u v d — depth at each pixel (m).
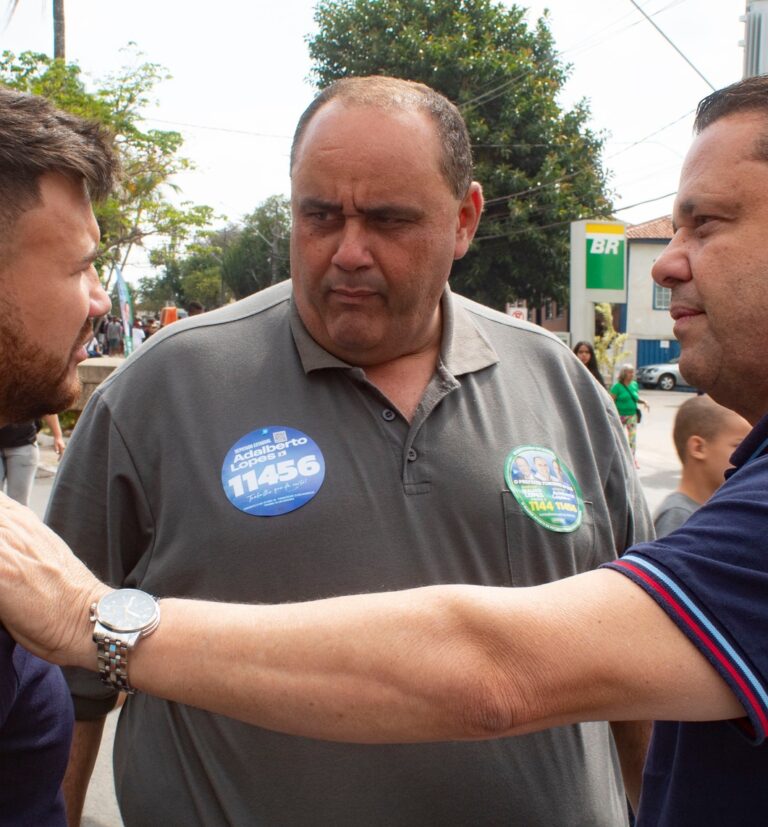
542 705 0.99
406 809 1.47
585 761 1.64
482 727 1.00
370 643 1.03
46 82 14.54
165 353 1.68
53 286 1.16
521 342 1.87
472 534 1.61
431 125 1.55
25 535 1.12
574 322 13.16
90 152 1.18
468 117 22.34
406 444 1.60
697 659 0.95
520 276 23.59
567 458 1.79
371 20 23.42
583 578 1.03
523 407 1.76
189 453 1.60
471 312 1.85
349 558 1.54
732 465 1.18
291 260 1.65
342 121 1.51
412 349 1.66
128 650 1.05
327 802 1.47
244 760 1.49
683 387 31.52
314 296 1.58
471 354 1.73
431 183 1.53
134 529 1.69
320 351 1.63
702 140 1.16
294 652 1.05
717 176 1.12
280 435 1.60
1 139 1.10
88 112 14.66
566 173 23.22
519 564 1.64
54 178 1.15
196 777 1.54
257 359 1.67
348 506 1.55
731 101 1.14
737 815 1.03
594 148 23.89
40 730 1.25
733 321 1.13
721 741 1.05
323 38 23.70
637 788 1.91
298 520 1.54
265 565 1.54
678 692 0.95
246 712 1.06
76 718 1.76
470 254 23.39
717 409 2.95
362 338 1.57
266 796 1.48
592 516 1.79
